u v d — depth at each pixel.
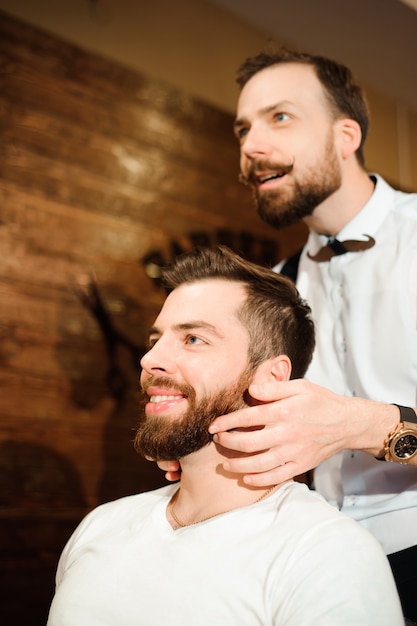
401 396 1.56
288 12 3.07
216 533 1.13
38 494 2.88
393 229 1.67
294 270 1.89
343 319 1.68
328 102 1.70
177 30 3.72
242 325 1.25
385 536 1.49
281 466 1.18
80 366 3.10
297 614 0.98
